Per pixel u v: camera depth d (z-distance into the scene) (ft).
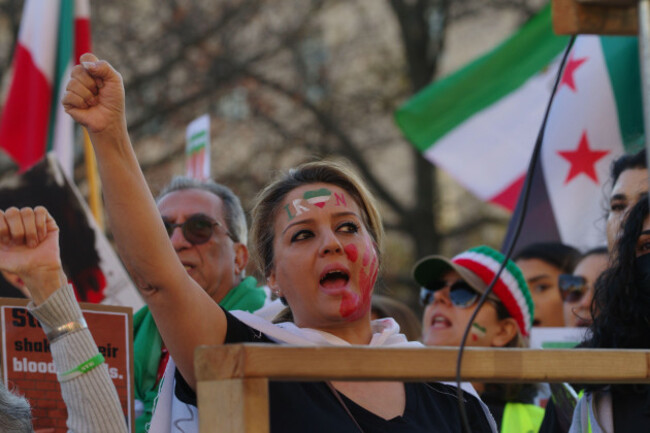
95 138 12.41
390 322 14.97
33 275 13.32
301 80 79.46
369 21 83.35
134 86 76.38
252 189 74.49
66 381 13.20
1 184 20.77
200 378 9.77
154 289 12.61
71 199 21.01
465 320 21.12
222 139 77.00
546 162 27.20
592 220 26.50
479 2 79.25
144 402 18.72
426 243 76.02
